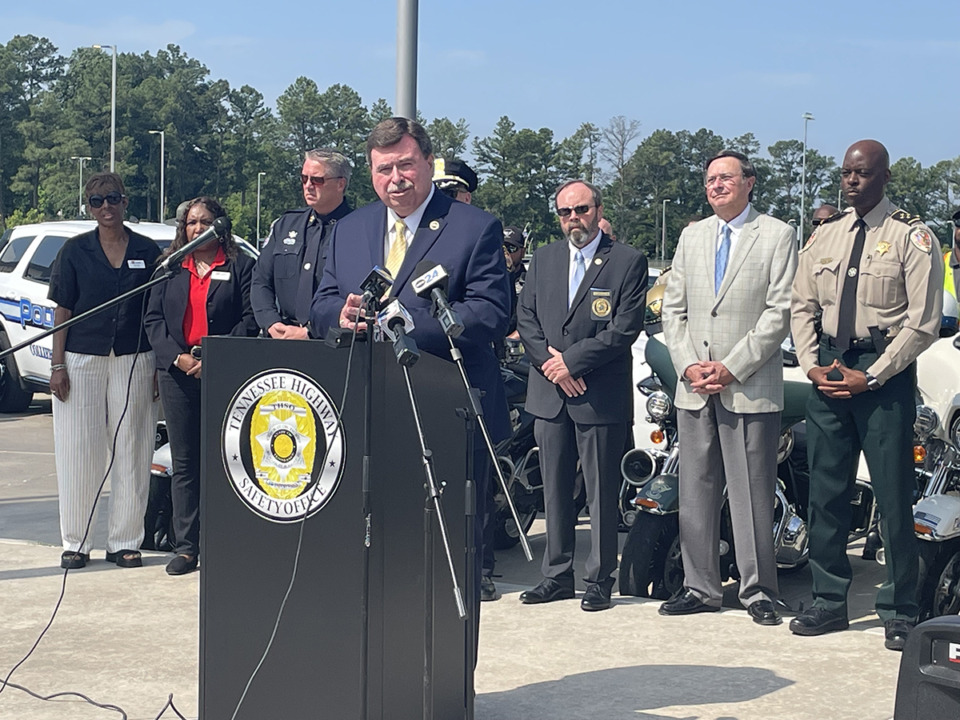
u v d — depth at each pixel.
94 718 4.21
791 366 7.42
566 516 5.90
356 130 141.25
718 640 5.19
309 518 3.39
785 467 6.28
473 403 3.13
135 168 130.88
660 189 110.31
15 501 8.50
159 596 5.87
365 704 3.35
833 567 5.36
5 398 13.15
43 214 118.31
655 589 6.00
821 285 5.30
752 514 5.52
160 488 6.85
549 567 5.91
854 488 5.93
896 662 4.89
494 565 6.56
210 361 3.42
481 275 3.74
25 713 4.25
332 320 3.79
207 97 142.12
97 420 6.45
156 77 145.00
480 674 4.72
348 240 3.89
